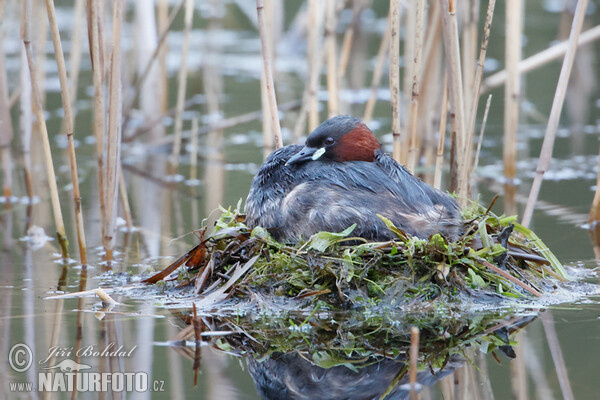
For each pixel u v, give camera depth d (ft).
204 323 26.00
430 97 48.96
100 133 35.04
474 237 29.04
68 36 88.84
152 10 55.93
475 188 46.50
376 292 27.22
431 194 29.66
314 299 27.17
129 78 64.49
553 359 22.66
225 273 28.94
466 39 38.63
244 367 22.68
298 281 27.61
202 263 30.48
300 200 28.68
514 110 47.09
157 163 55.21
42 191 48.26
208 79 72.02
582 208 41.63
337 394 20.85
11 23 75.05
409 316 26.37
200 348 24.09
